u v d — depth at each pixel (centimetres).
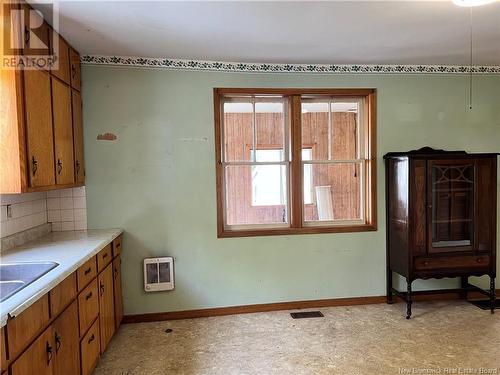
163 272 336
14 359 140
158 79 330
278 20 242
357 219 373
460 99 372
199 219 341
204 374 245
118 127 326
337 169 407
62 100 261
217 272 346
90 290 235
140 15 229
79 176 304
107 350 280
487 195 335
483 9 228
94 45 287
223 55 319
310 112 394
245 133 383
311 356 266
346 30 262
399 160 338
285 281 356
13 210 255
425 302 371
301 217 358
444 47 307
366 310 352
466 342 283
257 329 314
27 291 156
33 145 209
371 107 361
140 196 331
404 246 334
